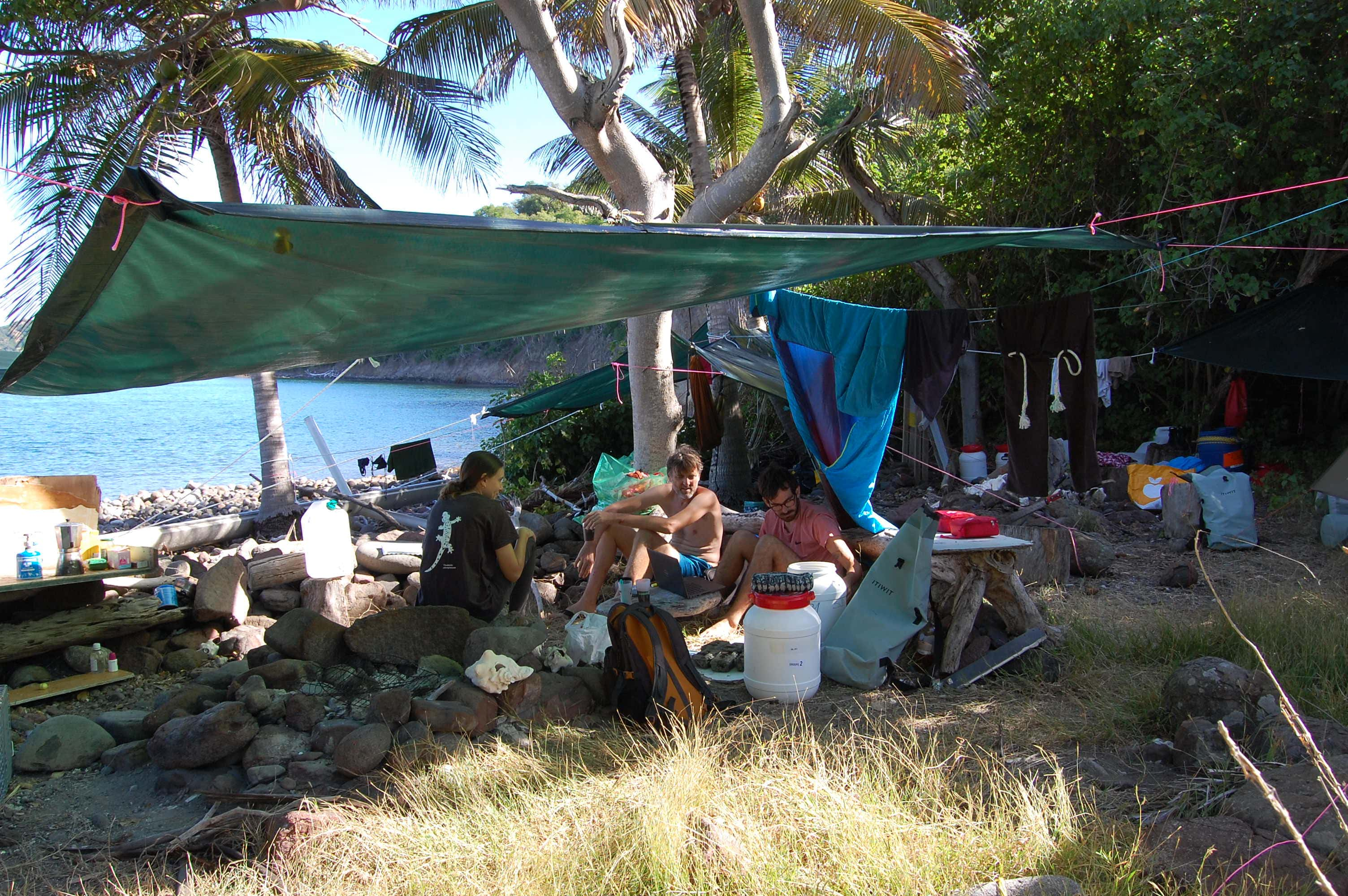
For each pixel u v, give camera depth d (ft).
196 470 71.82
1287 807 10.22
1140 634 17.22
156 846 11.33
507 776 12.43
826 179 49.03
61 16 28.04
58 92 28.78
